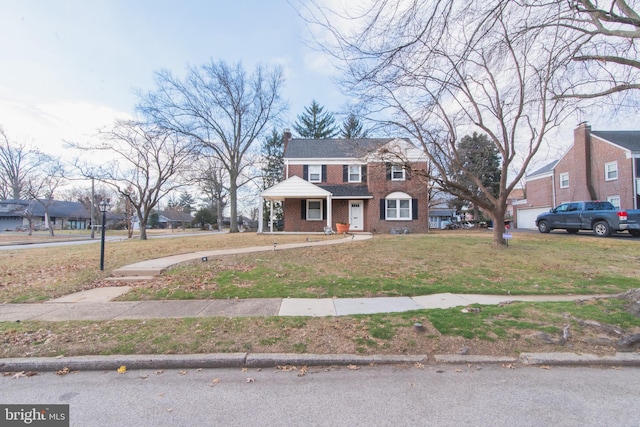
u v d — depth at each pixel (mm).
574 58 5941
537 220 19000
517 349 4086
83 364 3789
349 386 3379
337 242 13656
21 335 4523
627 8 4812
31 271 8883
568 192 26391
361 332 4543
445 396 3164
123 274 8359
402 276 8195
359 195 20938
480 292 6918
